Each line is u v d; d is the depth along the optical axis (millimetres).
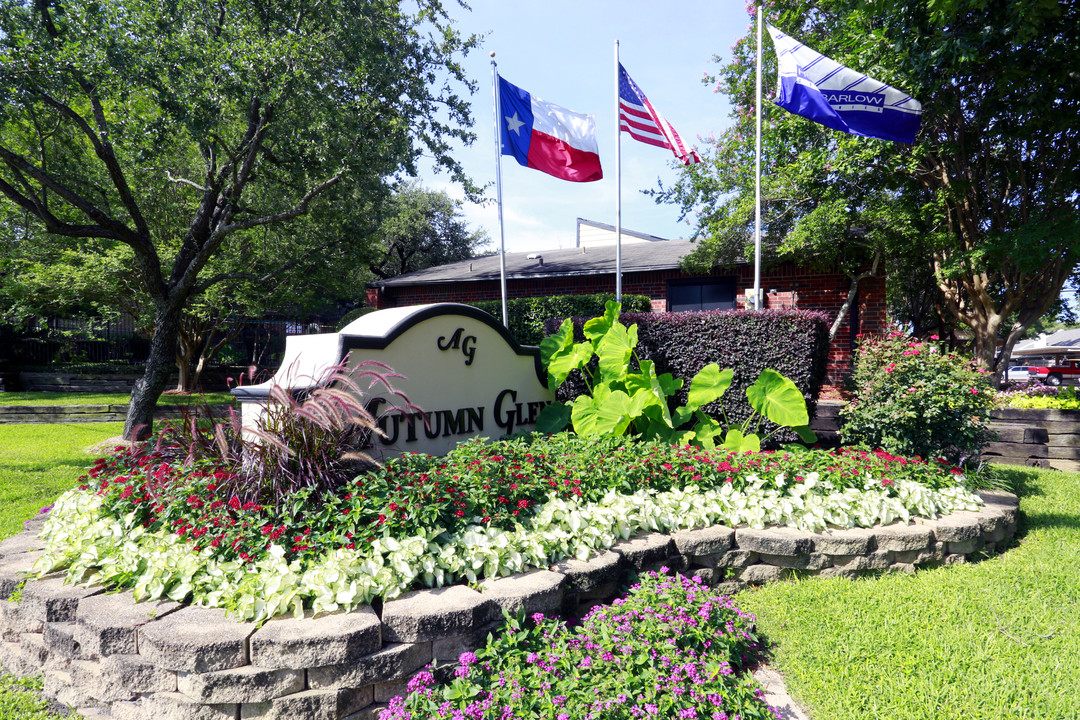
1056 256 8750
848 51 9148
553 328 7523
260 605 2633
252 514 3129
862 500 4316
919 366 5387
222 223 8766
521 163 8312
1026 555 4410
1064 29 7328
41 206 7289
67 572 3105
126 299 13211
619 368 5797
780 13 10516
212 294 12648
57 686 2777
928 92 8000
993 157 9328
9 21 6805
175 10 7137
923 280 12680
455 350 5441
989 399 5430
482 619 2771
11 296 13562
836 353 10969
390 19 8812
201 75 7102
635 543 3684
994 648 3074
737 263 11320
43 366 16609
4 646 3068
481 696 2504
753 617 3348
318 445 3463
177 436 4000
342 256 12211
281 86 7301
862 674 2875
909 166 8688
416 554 2988
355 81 8281
